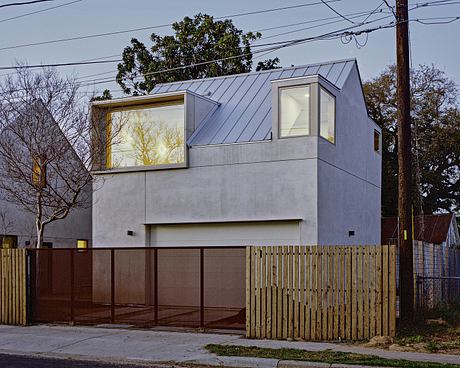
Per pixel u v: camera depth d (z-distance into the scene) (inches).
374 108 1510.8
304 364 393.4
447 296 764.6
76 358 449.1
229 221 704.4
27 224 929.5
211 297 559.5
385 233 1277.1
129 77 1179.9
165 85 938.7
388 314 472.1
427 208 1608.0
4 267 619.5
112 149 791.7
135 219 760.3
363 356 410.9
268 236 691.4
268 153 689.6
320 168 675.4
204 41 1434.5
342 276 485.7
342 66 834.8
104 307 596.7
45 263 613.9
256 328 502.3
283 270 498.3
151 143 772.6
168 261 605.9
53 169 772.6
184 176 735.7
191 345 473.4
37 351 477.1
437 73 1553.9
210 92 856.9
